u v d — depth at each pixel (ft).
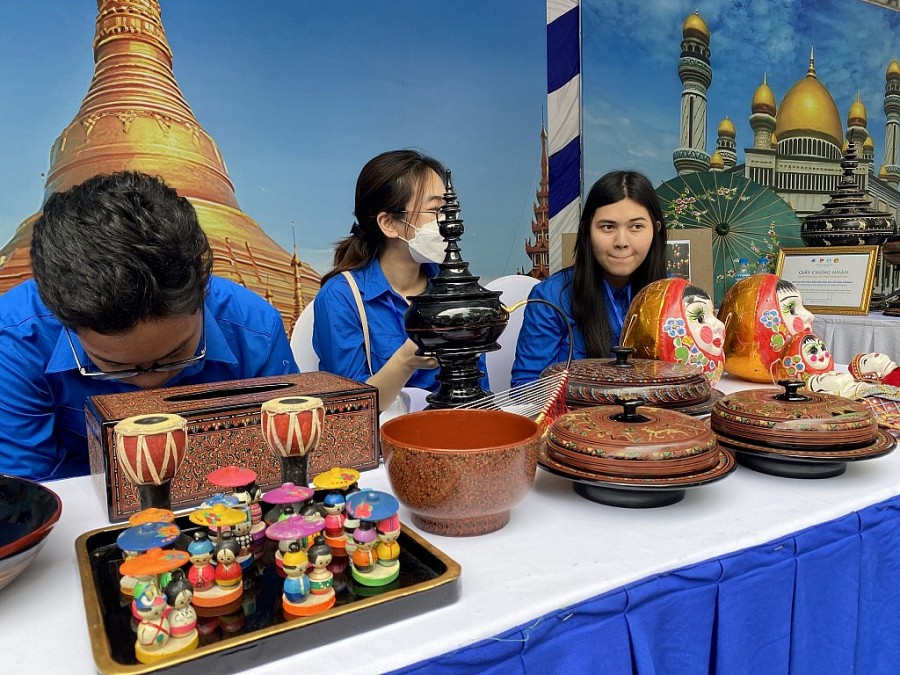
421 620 1.68
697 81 13.55
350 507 1.77
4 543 1.88
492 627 1.66
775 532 2.26
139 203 2.52
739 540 2.18
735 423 2.87
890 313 8.83
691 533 2.23
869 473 2.88
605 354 5.78
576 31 10.37
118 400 2.69
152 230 2.45
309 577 1.67
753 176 14.75
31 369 3.59
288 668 1.49
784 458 2.65
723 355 4.16
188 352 3.12
